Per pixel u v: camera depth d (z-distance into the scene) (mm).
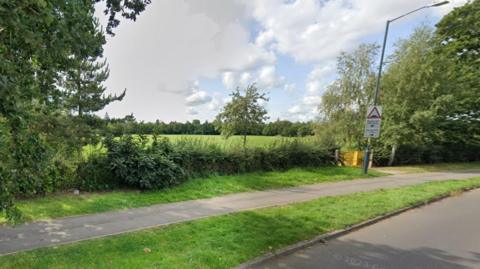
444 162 26875
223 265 4633
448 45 30797
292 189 11805
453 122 26969
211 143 13531
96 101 14500
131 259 4660
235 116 21547
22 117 3475
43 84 4543
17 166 3725
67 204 7844
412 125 21234
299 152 16906
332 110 26094
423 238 6590
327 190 11867
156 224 6699
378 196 10648
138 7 7504
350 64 25688
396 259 5371
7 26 3078
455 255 5641
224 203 9031
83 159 9648
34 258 4621
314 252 5598
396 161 23125
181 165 11703
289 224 6914
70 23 4000
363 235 6734
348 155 20703
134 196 9078
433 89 21453
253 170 14570
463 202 10734
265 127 27062
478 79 28469
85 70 13945
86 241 5469
